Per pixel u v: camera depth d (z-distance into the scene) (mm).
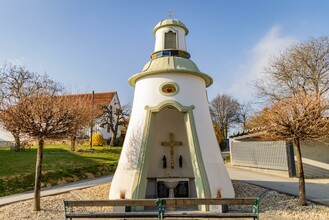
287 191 11508
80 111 9727
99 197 11094
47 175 15469
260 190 11883
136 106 10305
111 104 39844
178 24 11594
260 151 19469
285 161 17000
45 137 8789
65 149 26016
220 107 49281
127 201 6469
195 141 9312
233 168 21500
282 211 8562
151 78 10203
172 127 11891
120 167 9562
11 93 8922
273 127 9039
